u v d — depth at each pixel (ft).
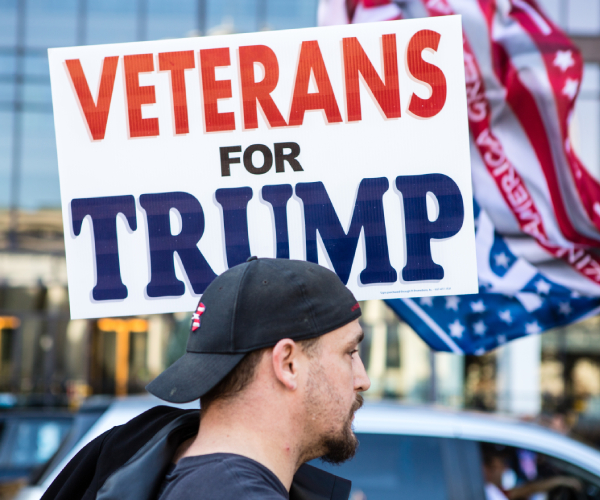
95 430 11.60
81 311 5.21
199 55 5.22
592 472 11.00
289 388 3.65
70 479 4.34
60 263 48.21
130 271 5.21
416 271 5.12
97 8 47.52
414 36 5.15
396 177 5.15
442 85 5.13
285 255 5.18
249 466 3.51
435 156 5.13
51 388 47.03
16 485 11.49
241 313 3.70
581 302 6.59
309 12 46.96
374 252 5.15
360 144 5.17
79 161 5.25
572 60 6.91
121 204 5.23
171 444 3.89
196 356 3.78
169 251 5.21
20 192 48.03
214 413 3.73
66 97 5.25
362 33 5.17
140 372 46.75
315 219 5.18
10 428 18.57
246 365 3.68
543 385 44.21
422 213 5.13
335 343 3.81
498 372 44.45
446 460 10.89
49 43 47.67
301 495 4.27
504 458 11.02
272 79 5.20
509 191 6.75
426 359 44.45
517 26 6.99
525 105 6.86
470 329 6.66
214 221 5.21
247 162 5.20
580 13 43.78
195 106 5.22
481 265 6.65
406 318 6.73
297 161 5.19
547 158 6.79
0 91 47.85
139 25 47.37
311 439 3.76
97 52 5.24
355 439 3.92
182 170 5.22
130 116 5.24
